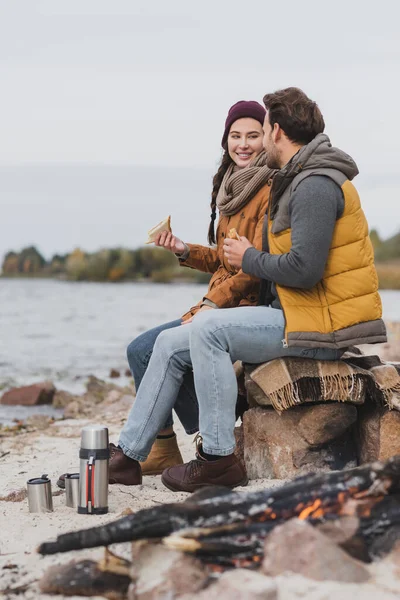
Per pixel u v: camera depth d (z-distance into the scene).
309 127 4.41
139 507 4.20
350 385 4.47
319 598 2.70
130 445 4.61
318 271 4.17
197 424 5.07
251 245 4.51
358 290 4.28
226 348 4.40
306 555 2.87
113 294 63.34
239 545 2.99
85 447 4.10
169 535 3.03
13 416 9.84
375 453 4.47
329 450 4.64
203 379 4.37
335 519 3.07
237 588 2.71
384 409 4.49
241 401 5.17
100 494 4.10
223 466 4.44
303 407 4.62
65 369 15.80
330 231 4.19
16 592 3.04
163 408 4.58
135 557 3.01
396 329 13.63
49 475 5.35
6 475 5.42
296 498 3.12
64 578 3.04
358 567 2.88
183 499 4.36
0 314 37.47
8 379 14.14
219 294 4.83
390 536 3.03
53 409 10.52
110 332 26.75
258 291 4.85
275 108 4.45
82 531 3.08
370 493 3.13
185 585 2.83
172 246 5.33
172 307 44.59
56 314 37.53
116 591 2.99
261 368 4.49
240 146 5.13
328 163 4.25
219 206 5.14
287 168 4.30
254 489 4.40
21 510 4.25
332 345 4.30
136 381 5.16
